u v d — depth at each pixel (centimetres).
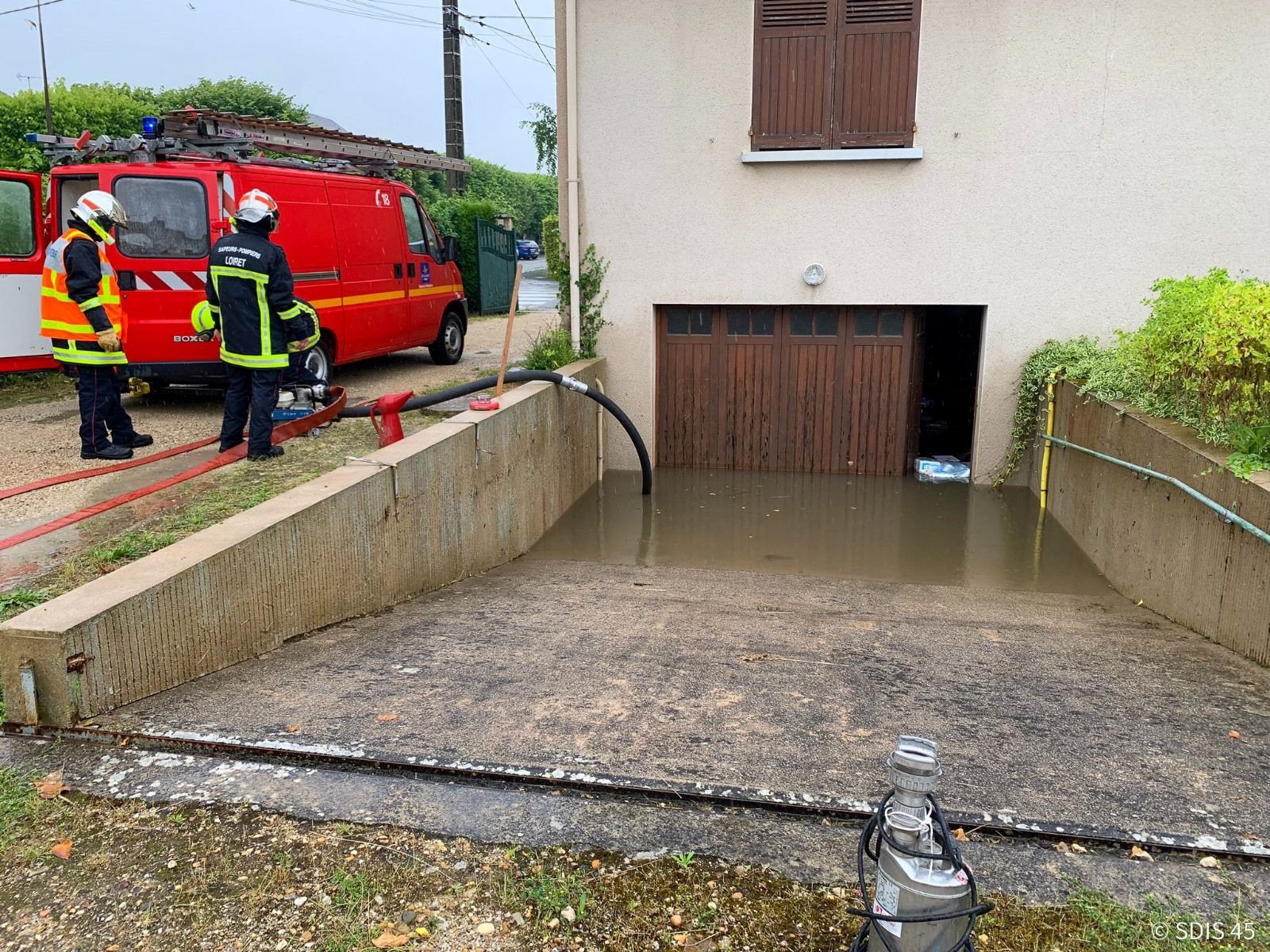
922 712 366
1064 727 354
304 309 668
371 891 251
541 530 813
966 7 843
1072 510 799
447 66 2792
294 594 450
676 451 1024
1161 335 620
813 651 454
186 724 335
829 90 879
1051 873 256
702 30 888
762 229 923
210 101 3034
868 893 250
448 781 303
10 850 268
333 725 338
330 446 709
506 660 423
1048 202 872
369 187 1016
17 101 1903
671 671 409
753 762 313
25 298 967
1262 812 287
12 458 700
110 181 790
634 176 933
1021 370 910
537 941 236
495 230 1909
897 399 969
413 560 573
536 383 822
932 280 905
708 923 241
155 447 735
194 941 234
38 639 323
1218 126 836
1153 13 822
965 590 668
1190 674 432
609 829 277
